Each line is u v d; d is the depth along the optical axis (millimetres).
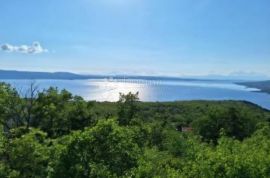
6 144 19875
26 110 30547
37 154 19734
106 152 18188
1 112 29391
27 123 30203
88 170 17656
